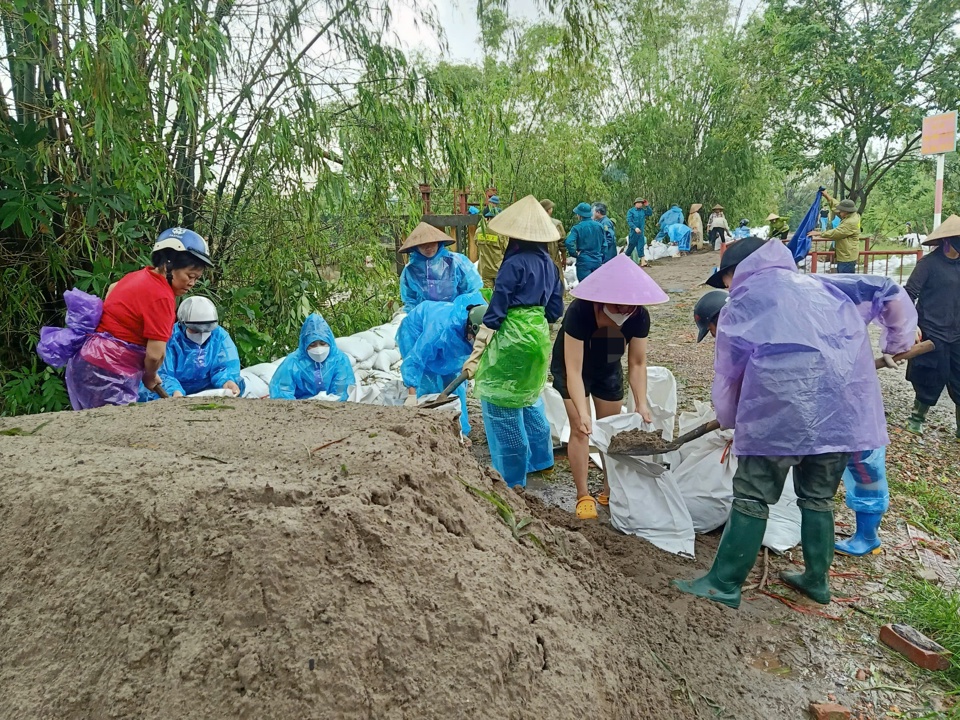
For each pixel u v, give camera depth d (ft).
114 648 5.32
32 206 15.80
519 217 12.69
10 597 5.85
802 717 7.91
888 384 23.11
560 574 7.85
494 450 13.75
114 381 12.64
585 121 59.47
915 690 8.50
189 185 20.70
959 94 51.13
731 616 9.71
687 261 59.77
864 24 54.90
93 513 6.06
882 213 113.80
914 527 13.35
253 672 5.03
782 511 12.24
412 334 16.84
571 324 12.19
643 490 11.84
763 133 62.75
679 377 22.62
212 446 7.59
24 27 16.02
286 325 23.40
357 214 25.67
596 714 5.89
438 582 6.04
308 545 5.66
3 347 17.79
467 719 5.32
